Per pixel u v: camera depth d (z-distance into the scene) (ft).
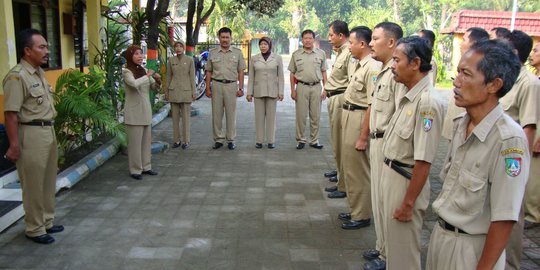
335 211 14.57
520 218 9.35
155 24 21.99
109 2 34.45
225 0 59.82
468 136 6.22
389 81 9.98
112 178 17.74
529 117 10.69
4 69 16.14
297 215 14.21
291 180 17.79
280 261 11.21
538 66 12.68
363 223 13.19
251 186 17.03
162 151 22.08
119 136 17.15
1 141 15.58
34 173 11.66
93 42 27.07
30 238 12.14
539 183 12.94
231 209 14.66
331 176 18.10
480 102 5.97
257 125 22.93
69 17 24.86
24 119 11.45
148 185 16.98
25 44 11.29
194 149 22.67
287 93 47.34
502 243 5.86
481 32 11.94
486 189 6.11
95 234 12.65
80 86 18.43
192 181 17.56
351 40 12.58
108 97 21.71
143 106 17.43
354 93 12.52
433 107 7.93
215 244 12.11
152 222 13.53
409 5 112.27
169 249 11.79
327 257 11.44
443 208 6.58
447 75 70.23
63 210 14.39
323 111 35.24
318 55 22.12
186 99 22.24
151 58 22.13
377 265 10.69
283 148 23.07
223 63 22.25
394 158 8.79
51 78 23.16
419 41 8.36
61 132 17.47
